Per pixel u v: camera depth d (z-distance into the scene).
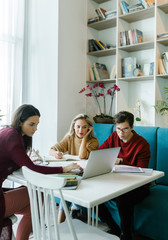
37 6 3.20
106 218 2.09
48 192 1.23
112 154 1.53
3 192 1.58
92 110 3.53
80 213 2.48
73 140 2.51
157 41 2.79
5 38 3.01
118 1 3.11
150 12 2.95
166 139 2.31
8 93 3.05
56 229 1.05
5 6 3.01
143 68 3.07
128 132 1.92
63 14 3.05
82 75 3.38
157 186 2.26
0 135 1.50
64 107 3.11
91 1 3.49
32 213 1.18
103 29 3.59
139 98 3.26
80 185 1.33
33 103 3.26
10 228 1.52
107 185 1.33
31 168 1.42
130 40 3.04
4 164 1.49
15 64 3.11
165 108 2.74
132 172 1.63
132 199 1.78
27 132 1.60
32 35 3.26
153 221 1.83
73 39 3.22
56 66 3.02
